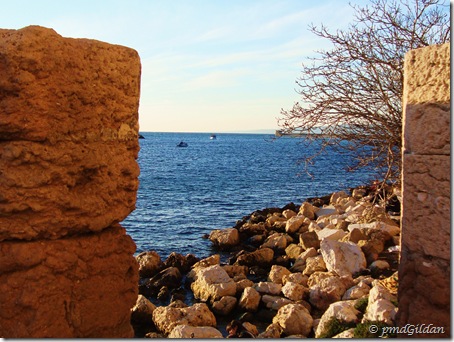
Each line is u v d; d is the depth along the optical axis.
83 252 3.68
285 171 48.88
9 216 3.33
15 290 3.32
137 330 8.98
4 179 3.26
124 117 3.91
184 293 11.17
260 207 26.72
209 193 32.47
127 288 4.04
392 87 11.12
